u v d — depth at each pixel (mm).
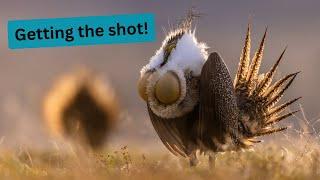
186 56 15445
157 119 16016
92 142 19859
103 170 15102
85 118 20094
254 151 16562
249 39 16344
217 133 15586
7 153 17281
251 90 16406
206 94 15266
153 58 15789
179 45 15523
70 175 14406
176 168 15023
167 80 15266
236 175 14016
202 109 15375
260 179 14016
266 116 16547
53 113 20156
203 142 15734
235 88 16375
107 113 20406
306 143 16172
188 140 15922
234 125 15578
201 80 15297
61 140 19203
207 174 14359
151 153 18969
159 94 15359
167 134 16078
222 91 15289
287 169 14625
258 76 16484
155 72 15508
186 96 15469
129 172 14688
